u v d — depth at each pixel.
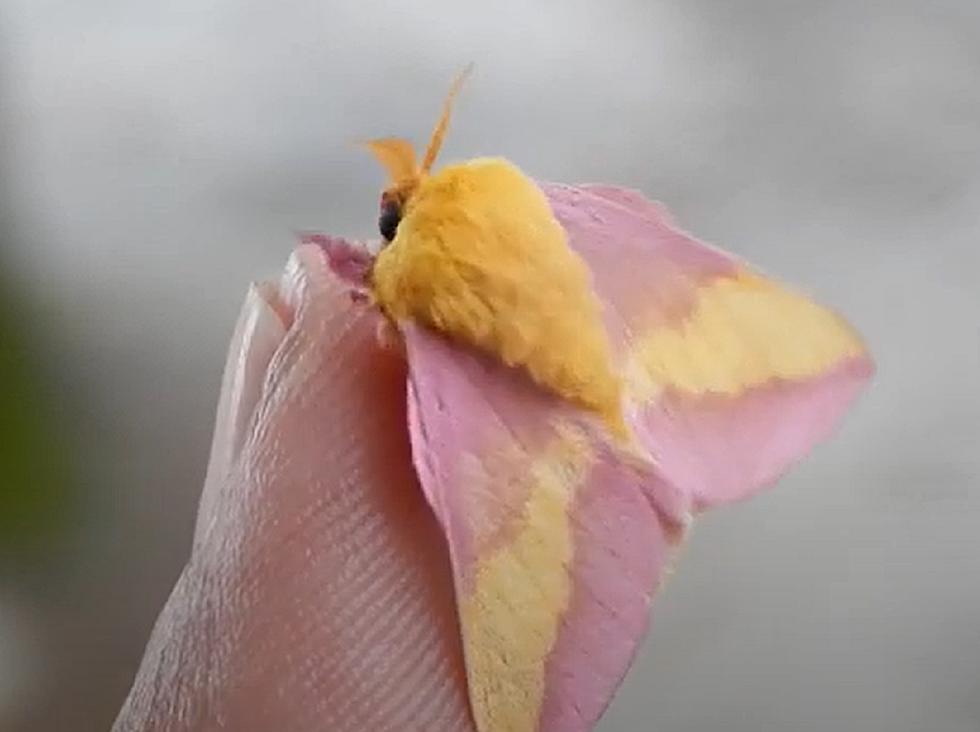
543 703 0.07
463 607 0.07
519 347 0.07
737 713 0.11
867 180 0.14
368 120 0.15
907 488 0.12
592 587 0.07
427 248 0.07
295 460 0.08
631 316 0.08
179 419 0.13
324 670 0.08
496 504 0.07
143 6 0.16
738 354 0.08
